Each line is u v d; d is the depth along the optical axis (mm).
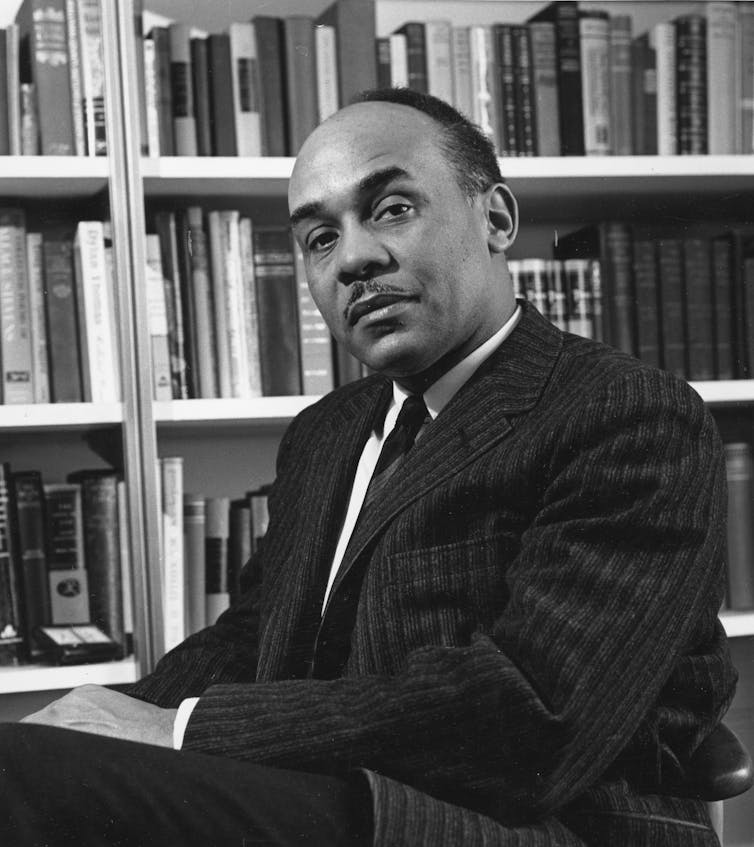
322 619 1205
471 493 1116
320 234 1204
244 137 1973
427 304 1165
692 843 1010
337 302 1196
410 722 950
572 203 2250
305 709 983
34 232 2078
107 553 1950
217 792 874
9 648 1919
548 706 950
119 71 1910
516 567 1052
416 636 1095
